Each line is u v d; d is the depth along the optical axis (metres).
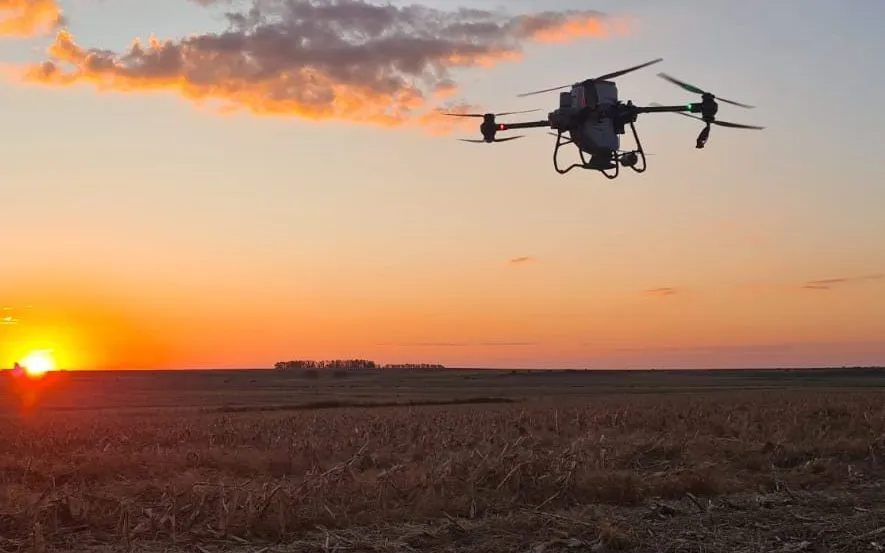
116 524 14.70
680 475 18.84
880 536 13.89
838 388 112.44
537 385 154.00
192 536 14.03
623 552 13.21
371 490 17.31
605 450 23.12
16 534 14.24
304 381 197.75
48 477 20.73
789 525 14.91
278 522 14.48
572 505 16.81
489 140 13.95
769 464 22.34
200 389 152.25
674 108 13.16
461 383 173.62
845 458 23.55
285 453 25.64
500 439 28.61
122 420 49.47
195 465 23.45
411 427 35.09
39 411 73.38
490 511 16.22
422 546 13.66
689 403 51.88
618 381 175.12
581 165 13.64
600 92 13.33
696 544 13.54
